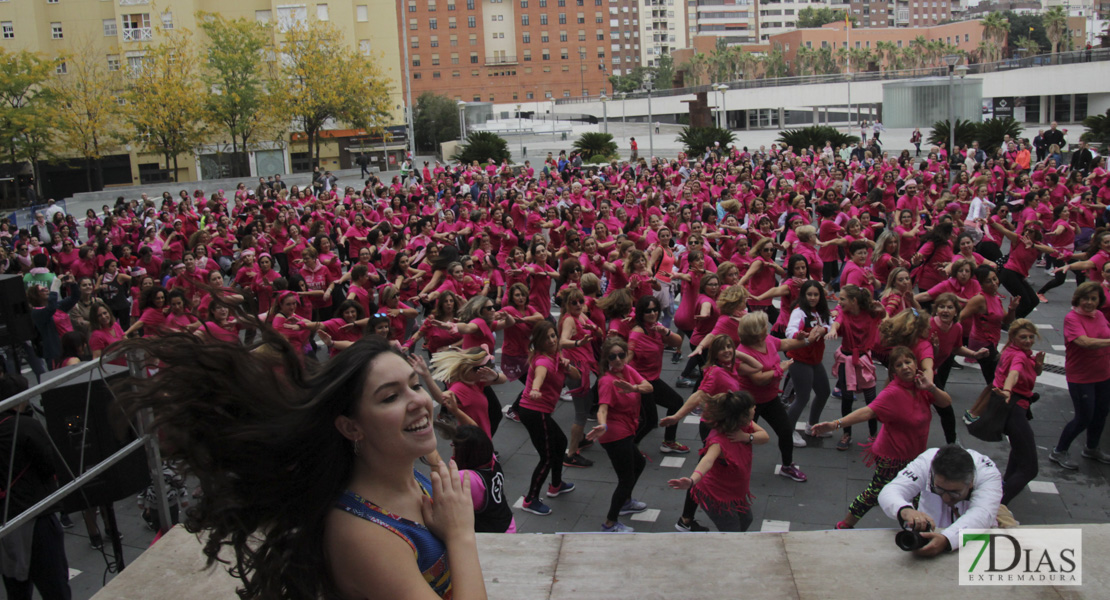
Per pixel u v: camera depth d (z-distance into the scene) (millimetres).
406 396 2051
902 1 184125
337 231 20125
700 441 8930
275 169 59906
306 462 2023
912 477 4570
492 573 3916
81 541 7102
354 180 52062
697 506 6758
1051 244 14953
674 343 8312
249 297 2322
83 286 11703
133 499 7906
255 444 1951
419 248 15891
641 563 3918
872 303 8336
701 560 3914
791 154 34375
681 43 145625
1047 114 60656
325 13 62688
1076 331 7465
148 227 19859
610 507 7117
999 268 12188
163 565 4043
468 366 7023
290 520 2029
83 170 58250
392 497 2115
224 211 26750
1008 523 4410
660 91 82062
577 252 13320
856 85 68062
